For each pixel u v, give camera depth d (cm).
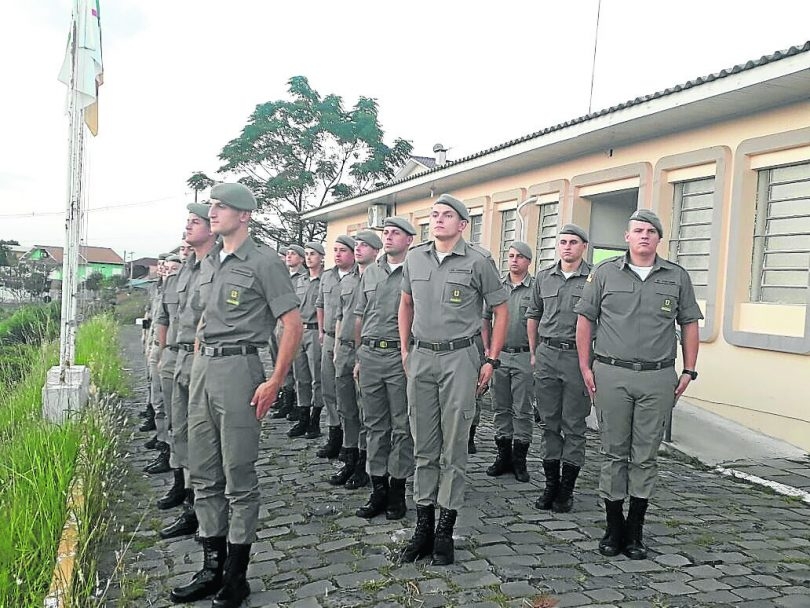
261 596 347
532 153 1030
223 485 358
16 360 995
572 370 479
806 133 686
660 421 401
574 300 489
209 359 350
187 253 479
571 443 480
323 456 632
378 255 575
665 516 470
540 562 386
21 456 502
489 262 415
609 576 368
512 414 575
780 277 732
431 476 396
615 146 953
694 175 830
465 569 375
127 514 474
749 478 575
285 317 359
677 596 345
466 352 393
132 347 1717
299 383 725
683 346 426
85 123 811
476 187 1327
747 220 757
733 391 752
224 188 355
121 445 664
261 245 371
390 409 464
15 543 376
